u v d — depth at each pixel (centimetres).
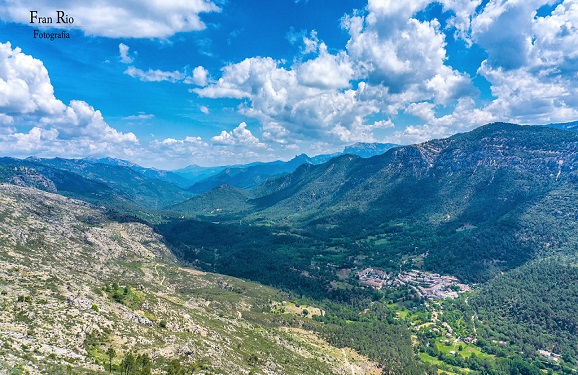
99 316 14000
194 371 13100
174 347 14450
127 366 10994
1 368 8331
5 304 12294
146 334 14625
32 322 11781
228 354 16812
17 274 15525
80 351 11331
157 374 11856
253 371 15788
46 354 10225
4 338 10238
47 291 14400
